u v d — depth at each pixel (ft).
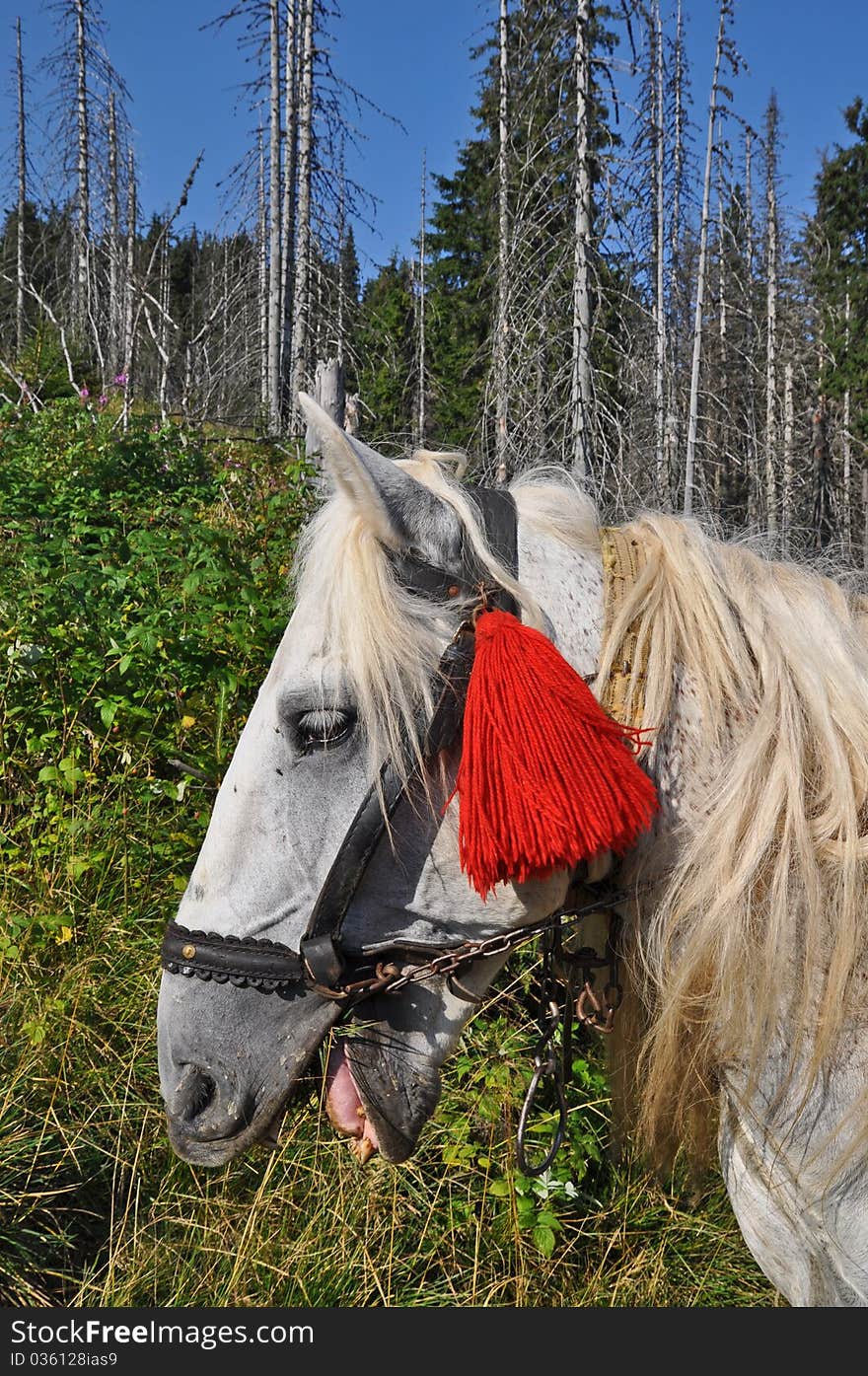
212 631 11.32
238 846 4.99
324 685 4.68
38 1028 8.46
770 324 79.82
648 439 39.70
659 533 5.44
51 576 12.61
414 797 4.78
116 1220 8.29
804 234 91.50
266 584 12.87
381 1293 7.75
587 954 5.38
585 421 27.40
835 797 4.78
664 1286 8.24
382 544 4.74
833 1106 4.78
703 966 4.89
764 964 4.75
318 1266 7.82
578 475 6.19
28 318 82.64
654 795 4.43
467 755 4.33
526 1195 8.30
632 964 5.26
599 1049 9.35
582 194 27.45
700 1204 8.91
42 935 9.50
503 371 28.81
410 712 4.65
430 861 4.85
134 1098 8.88
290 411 41.29
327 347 46.09
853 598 5.53
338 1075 5.28
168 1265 7.82
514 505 5.30
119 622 11.80
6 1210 7.97
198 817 10.92
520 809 4.17
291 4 45.83
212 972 4.99
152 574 12.87
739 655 5.03
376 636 4.57
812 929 4.70
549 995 5.59
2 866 10.23
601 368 29.12
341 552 4.73
